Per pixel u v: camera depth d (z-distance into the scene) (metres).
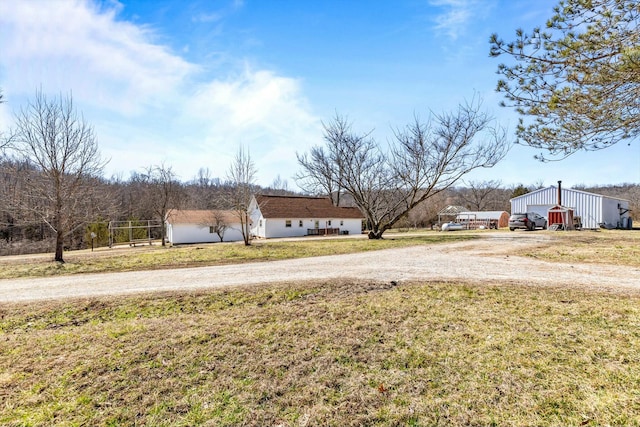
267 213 32.41
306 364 4.05
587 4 4.97
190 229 31.36
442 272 8.76
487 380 3.58
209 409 3.28
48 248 29.58
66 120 14.40
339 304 6.14
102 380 3.82
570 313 5.34
